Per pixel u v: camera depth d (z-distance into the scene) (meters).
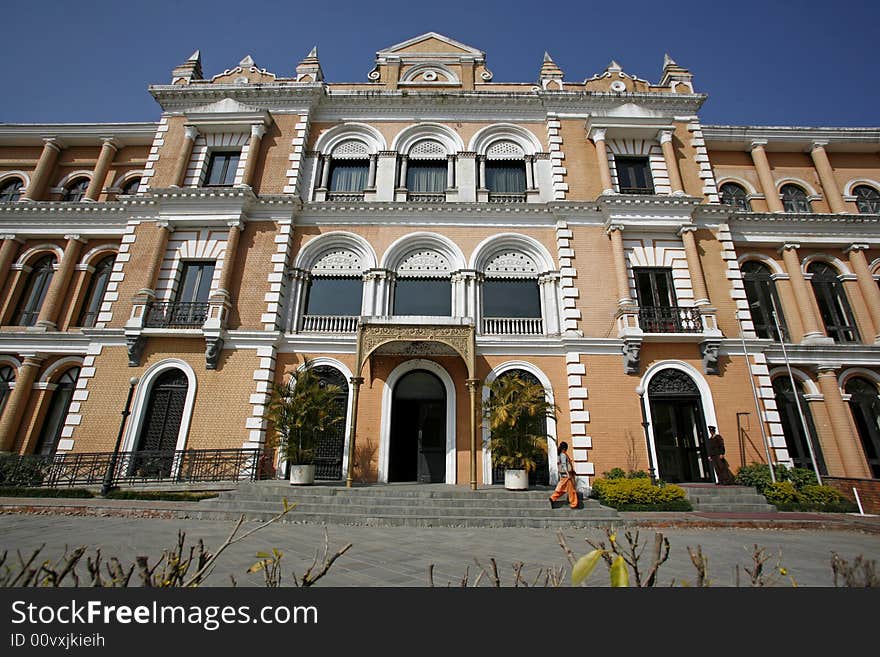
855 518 10.85
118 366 14.52
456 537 8.51
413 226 16.69
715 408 14.01
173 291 15.55
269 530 8.84
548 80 19.03
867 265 17.36
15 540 7.26
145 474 13.23
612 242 15.81
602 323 15.10
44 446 15.85
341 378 14.80
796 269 17.28
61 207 17.86
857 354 15.96
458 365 14.87
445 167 18.23
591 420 13.90
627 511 11.42
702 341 14.44
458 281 15.91
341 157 18.25
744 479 12.89
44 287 17.88
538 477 13.83
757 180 19.08
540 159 17.88
